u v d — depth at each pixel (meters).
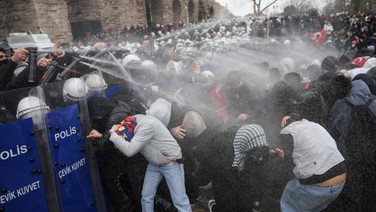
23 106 1.98
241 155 2.39
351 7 21.58
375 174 2.54
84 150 2.37
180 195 2.50
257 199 2.57
